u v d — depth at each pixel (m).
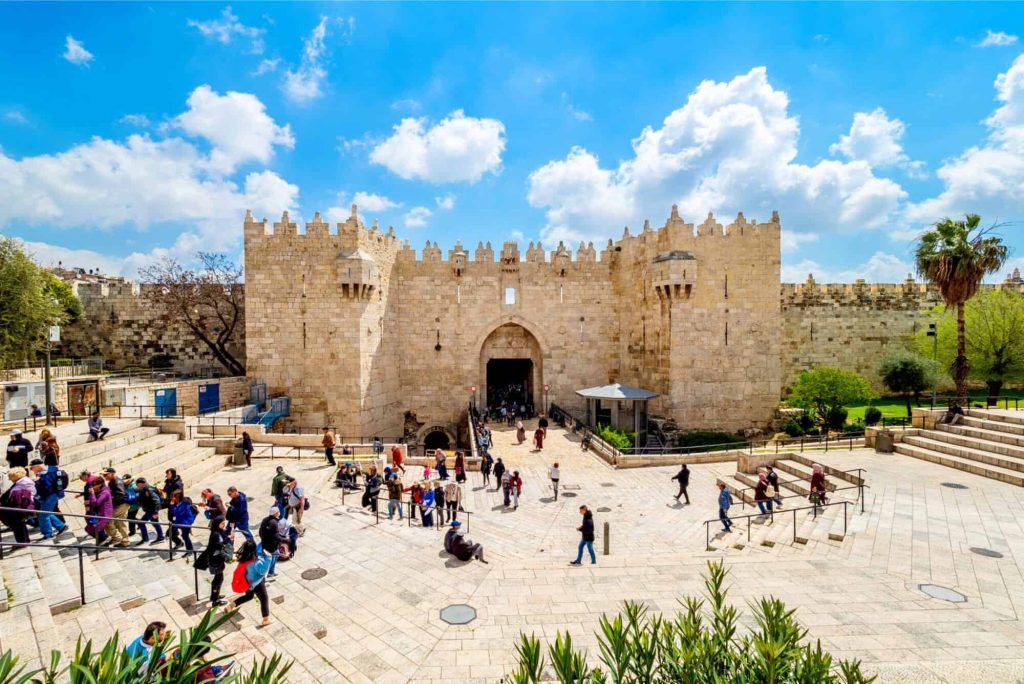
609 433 31.58
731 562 13.45
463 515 19.97
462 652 9.65
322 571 13.41
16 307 28.25
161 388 28.83
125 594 10.52
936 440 23.81
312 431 34.12
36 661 7.80
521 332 42.16
